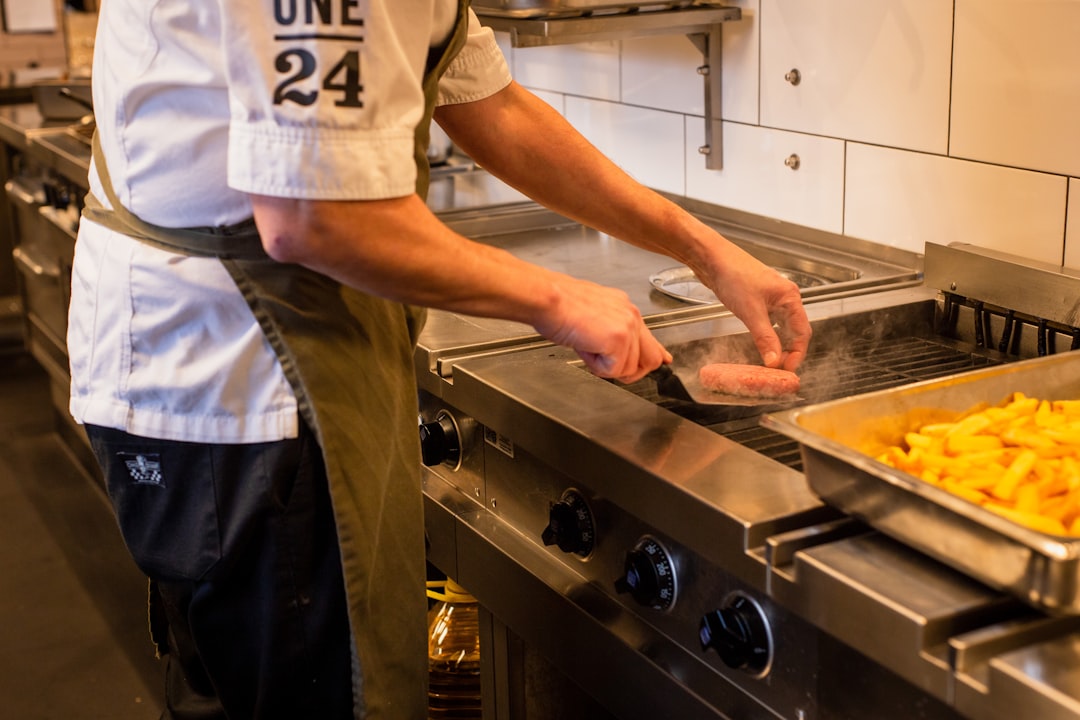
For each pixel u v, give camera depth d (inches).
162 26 36.4
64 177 103.7
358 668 41.1
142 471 41.0
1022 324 52.5
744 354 52.7
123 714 80.7
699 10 67.5
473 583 51.8
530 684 54.9
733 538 34.6
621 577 40.9
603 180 48.9
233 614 42.3
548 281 38.9
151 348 39.8
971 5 54.4
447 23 40.7
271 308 38.0
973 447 35.0
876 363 52.7
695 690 39.4
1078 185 51.1
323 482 40.1
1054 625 29.0
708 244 48.9
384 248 35.0
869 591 30.1
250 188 33.9
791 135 66.8
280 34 32.8
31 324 124.3
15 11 174.4
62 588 97.6
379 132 34.1
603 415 43.2
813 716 34.7
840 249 65.1
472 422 51.6
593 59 83.1
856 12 60.7
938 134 57.7
